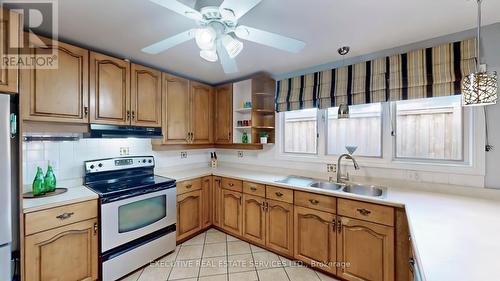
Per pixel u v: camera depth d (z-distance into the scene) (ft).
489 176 5.84
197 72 9.77
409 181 7.01
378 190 6.99
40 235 5.23
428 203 5.37
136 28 5.90
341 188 7.65
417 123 7.07
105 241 6.32
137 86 8.11
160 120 8.90
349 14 5.17
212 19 4.20
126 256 6.77
